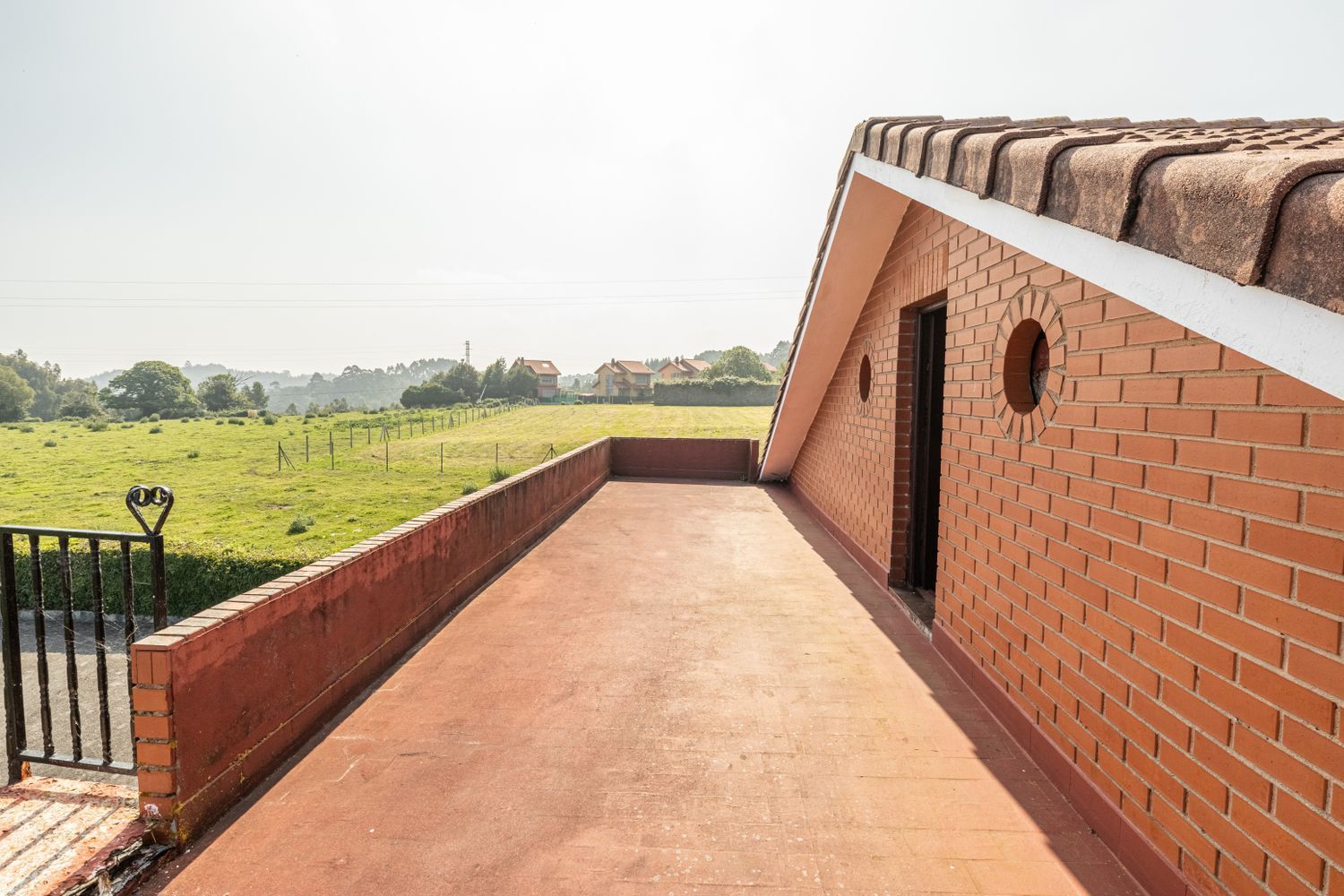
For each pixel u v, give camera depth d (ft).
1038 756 10.98
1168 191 5.49
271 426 189.67
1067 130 8.94
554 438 153.58
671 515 33.55
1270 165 4.61
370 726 12.34
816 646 16.26
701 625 17.76
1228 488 6.97
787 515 33.76
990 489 13.07
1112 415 9.04
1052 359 10.70
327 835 9.25
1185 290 5.50
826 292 24.02
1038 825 9.49
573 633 17.13
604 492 41.16
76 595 42.22
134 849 8.43
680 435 148.77
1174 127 10.59
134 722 8.70
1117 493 8.91
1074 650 9.93
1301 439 6.10
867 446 23.76
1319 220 4.09
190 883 8.33
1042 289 11.00
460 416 218.38
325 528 66.28
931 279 17.46
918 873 8.52
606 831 9.34
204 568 42.09
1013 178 8.17
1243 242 4.67
